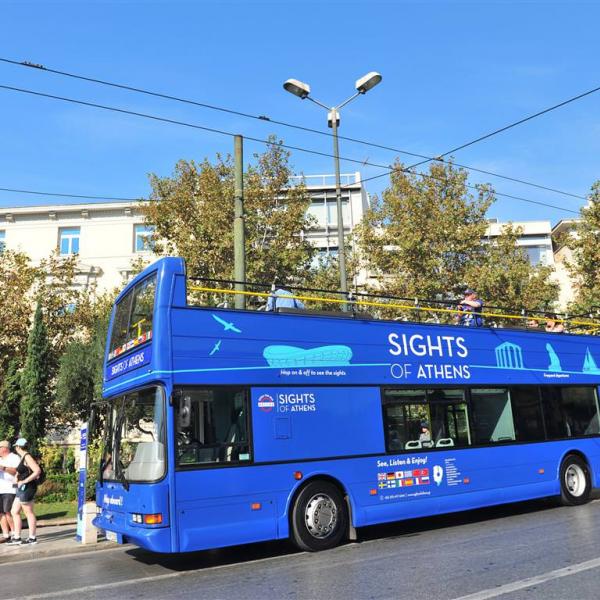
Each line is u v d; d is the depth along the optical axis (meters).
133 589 6.94
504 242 21.94
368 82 14.91
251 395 8.48
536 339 12.38
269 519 8.19
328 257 24.22
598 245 21.64
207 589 6.71
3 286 21.92
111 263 33.84
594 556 7.30
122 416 8.55
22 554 9.67
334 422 9.13
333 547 8.76
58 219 34.53
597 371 13.36
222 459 8.02
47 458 20.34
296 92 14.76
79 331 23.39
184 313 8.27
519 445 11.28
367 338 9.88
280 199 21.39
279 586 6.63
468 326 11.34
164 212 20.53
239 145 12.88
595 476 12.49
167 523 7.43
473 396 10.91
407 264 20.70
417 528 10.36
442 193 21.50
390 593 6.05
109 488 8.56
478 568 6.95
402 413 9.89
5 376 20.44
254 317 8.84
